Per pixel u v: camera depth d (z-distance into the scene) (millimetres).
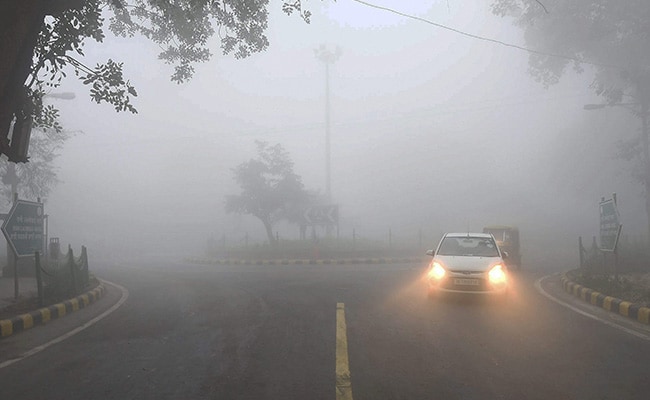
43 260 15508
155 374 5762
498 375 5609
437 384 5309
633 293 10172
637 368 5848
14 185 21766
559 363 6070
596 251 15492
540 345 6957
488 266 10469
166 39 13461
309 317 9148
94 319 9586
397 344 7035
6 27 7098
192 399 4926
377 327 8188
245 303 10992
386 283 14477
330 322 8641
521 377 5535
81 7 8664
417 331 7871
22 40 7387
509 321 8648
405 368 5887
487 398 4895
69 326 8898
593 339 7312
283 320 8906
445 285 10469
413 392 5066
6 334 8125
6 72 7234
